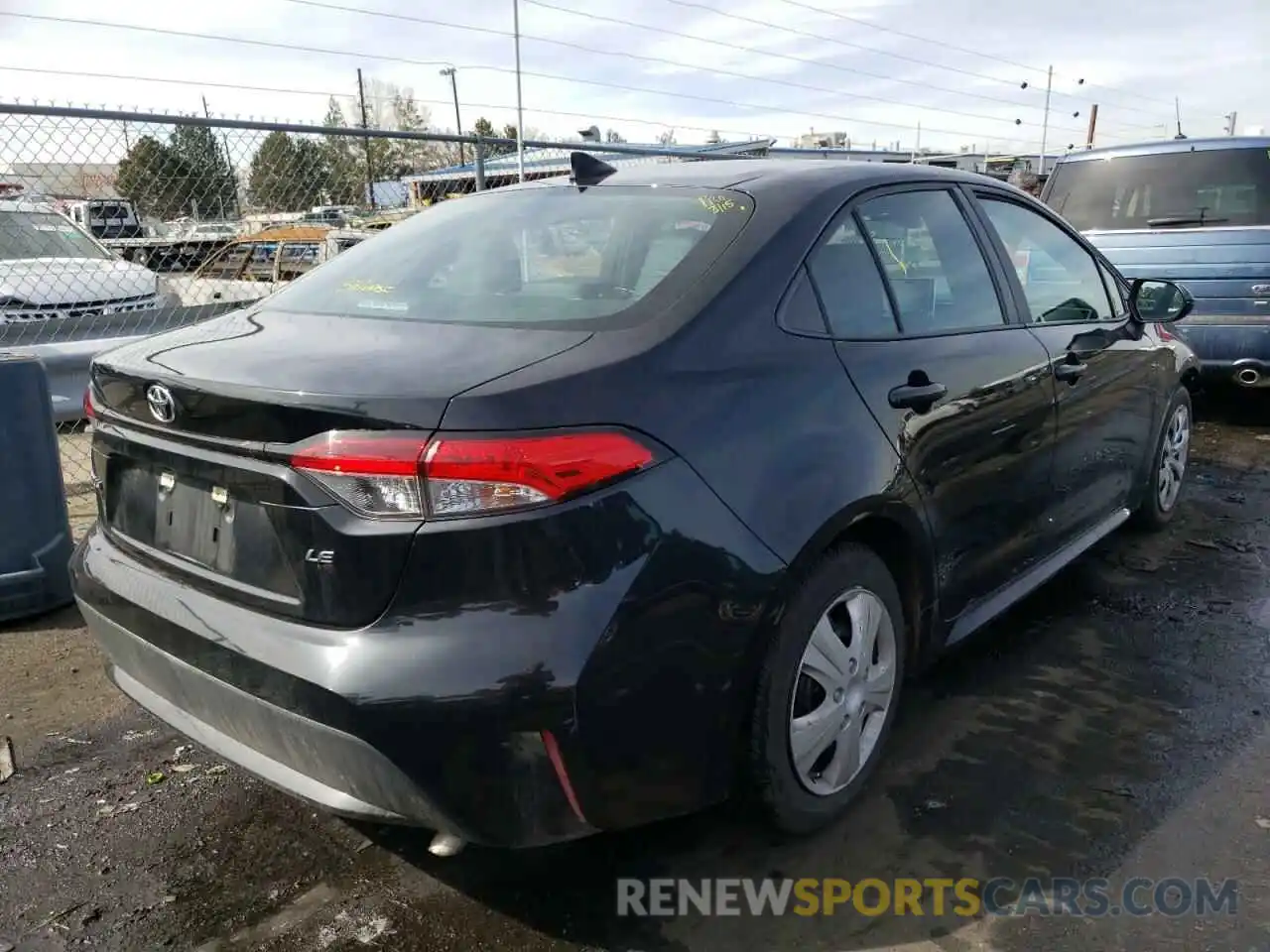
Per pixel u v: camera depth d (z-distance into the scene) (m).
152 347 2.56
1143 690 3.45
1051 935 2.31
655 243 2.65
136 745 3.21
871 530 2.71
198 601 2.26
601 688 1.99
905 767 3.00
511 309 2.51
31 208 8.56
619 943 2.32
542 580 1.96
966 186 3.49
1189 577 4.45
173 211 7.37
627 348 2.23
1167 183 7.44
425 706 1.92
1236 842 2.63
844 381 2.59
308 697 2.00
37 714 3.40
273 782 2.20
